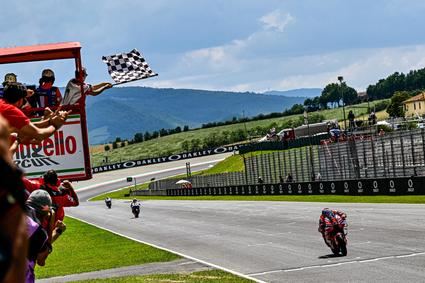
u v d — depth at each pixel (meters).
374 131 126.44
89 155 17.30
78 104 16.97
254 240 38.16
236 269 26.27
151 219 77.94
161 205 121.94
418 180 63.22
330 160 91.00
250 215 63.69
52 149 17.11
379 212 48.84
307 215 54.94
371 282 20.11
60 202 15.27
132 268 30.33
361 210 52.66
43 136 10.04
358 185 75.81
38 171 17.16
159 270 28.38
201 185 166.62
